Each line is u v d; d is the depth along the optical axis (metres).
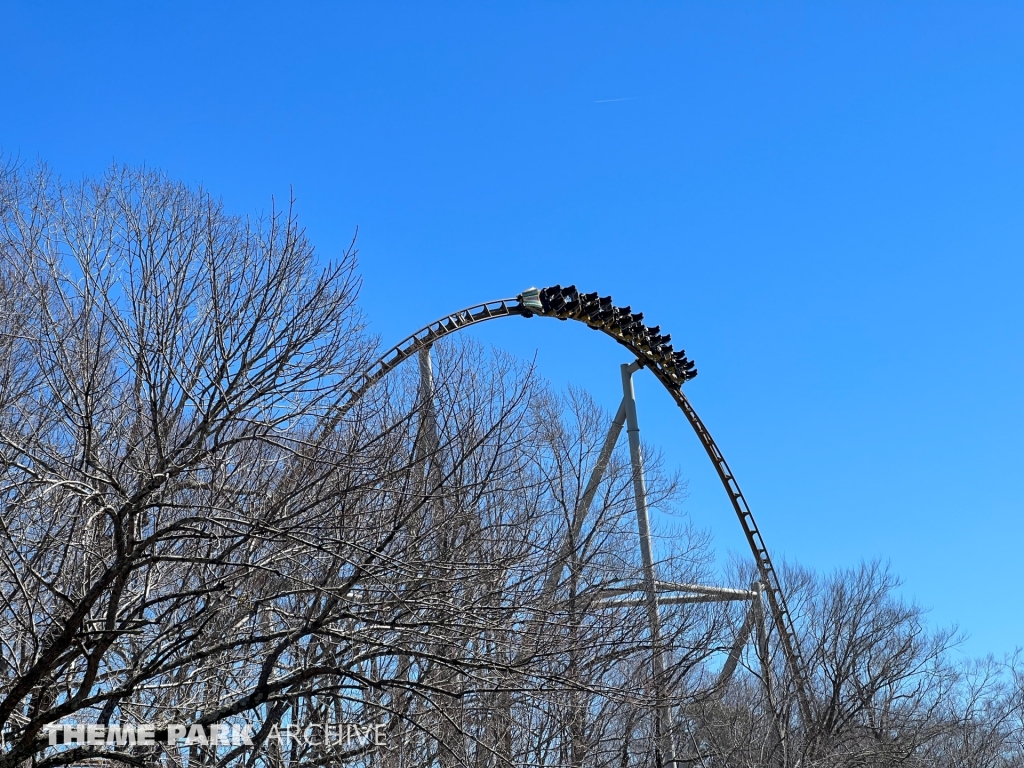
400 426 17.47
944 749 46.31
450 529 17.50
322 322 14.05
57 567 15.09
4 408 14.10
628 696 20.45
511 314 40.34
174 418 13.46
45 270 14.83
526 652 18.25
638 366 40.94
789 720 35.38
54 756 12.09
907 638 43.66
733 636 34.44
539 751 21.16
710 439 47.19
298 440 13.78
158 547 14.59
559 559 21.34
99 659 11.95
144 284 13.72
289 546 14.43
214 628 14.70
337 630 14.06
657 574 31.88
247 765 14.42
